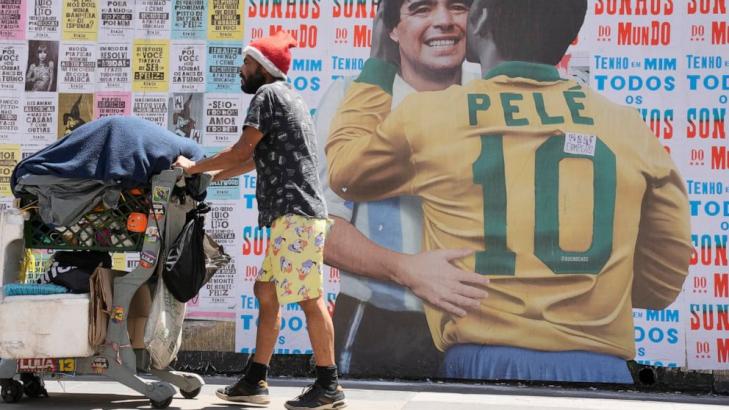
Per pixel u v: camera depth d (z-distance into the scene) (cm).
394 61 604
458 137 595
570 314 582
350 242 598
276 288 448
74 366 458
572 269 584
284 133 449
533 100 594
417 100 600
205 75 615
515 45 597
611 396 561
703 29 591
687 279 583
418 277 592
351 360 595
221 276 607
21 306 446
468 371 587
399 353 592
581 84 595
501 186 589
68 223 452
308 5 612
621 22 595
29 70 620
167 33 618
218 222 609
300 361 601
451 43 600
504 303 586
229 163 450
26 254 483
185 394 505
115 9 620
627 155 589
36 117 618
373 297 595
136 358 485
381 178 600
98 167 446
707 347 579
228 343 604
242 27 616
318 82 609
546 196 588
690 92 590
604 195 586
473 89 597
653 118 591
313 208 446
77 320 447
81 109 618
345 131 605
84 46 620
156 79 617
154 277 477
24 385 496
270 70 464
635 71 593
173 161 462
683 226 585
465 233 590
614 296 582
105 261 488
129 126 455
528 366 583
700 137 588
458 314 588
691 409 523
